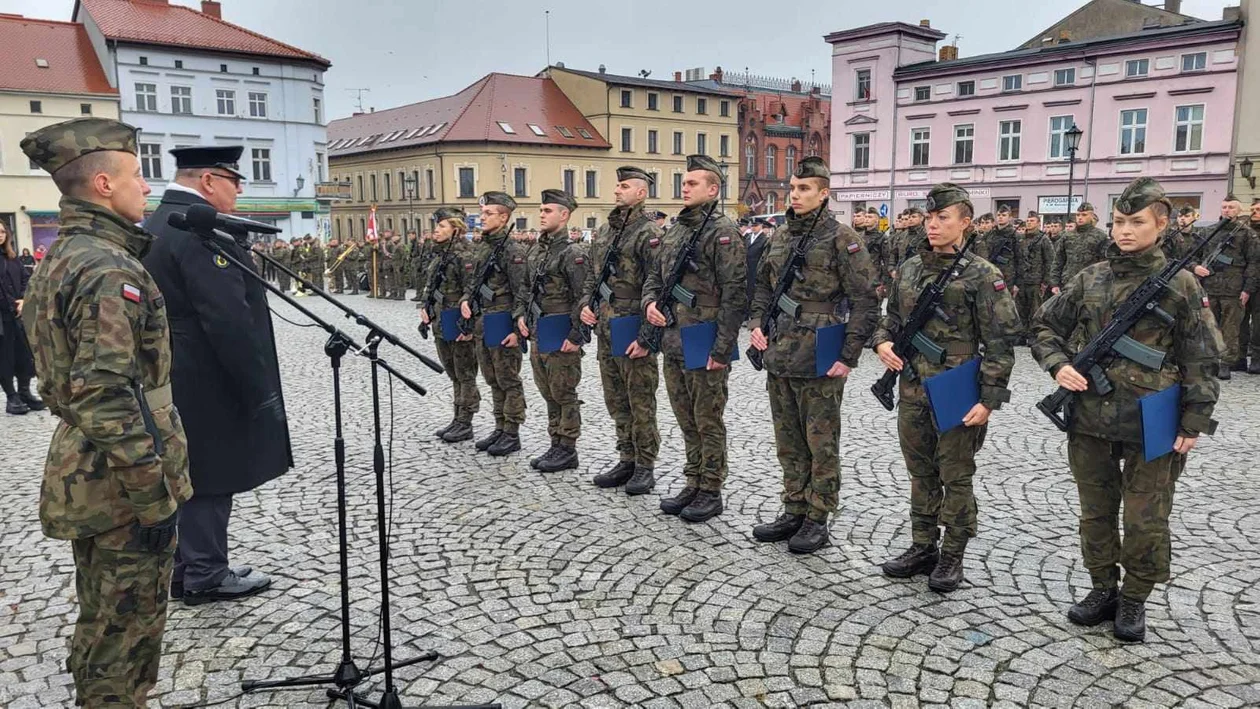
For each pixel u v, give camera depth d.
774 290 4.88
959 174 34.16
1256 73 26.62
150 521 2.69
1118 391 3.60
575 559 4.70
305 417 8.44
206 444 4.00
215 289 3.81
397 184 53.12
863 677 3.44
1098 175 30.70
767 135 61.50
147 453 2.62
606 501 5.71
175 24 38.56
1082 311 3.79
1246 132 27.02
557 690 3.38
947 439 4.15
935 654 3.62
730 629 3.87
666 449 6.99
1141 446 3.56
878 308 4.65
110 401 2.55
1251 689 3.30
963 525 4.22
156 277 3.83
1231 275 9.80
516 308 6.67
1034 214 12.63
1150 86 29.12
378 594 4.29
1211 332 3.48
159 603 2.85
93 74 36.62
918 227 12.67
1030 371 10.54
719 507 5.38
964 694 3.31
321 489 6.00
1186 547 4.71
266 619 4.03
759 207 61.38
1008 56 32.06
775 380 4.84
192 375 3.93
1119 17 36.84
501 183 48.81
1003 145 33.03
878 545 4.86
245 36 40.28
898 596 4.19
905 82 35.22
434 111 53.56
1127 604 3.75
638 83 52.47
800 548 4.73
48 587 4.42
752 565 4.60
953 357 4.16
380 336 3.09
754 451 6.88
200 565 4.15
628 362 5.70
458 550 4.85
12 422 8.48
